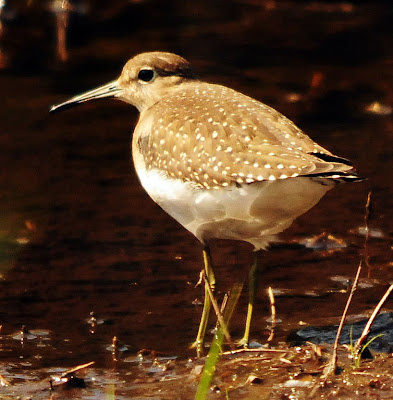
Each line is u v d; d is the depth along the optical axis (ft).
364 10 76.48
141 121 34.99
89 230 41.93
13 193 45.70
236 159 29.32
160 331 33.09
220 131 30.37
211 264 32.83
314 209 44.11
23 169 48.78
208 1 78.43
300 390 27.25
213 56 66.23
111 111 57.88
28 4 72.33
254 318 33.91
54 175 48.11
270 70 63.82
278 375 28.37
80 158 50.37
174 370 29.89
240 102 31.94
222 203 29.99
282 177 27.76
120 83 37.68
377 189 45.88
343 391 27.04
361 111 56.80
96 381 29.19
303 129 53.98
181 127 31.53
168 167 31.53
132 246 40.34
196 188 30.53
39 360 30.91
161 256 39.34
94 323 33.68
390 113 56.39
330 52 67.36
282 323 33.24
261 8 77.30
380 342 30.94
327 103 58.08
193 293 36.01
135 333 32.91
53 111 38.73
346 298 35.09
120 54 66.39
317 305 34.63
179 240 41.01
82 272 37.88
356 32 71.15
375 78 62.23
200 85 35.53
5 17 70.85
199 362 30.32
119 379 29.32
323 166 27.14
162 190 32.12
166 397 27.76
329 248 39.88
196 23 73.51
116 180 47.67
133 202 45.16
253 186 28.94
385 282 36.37
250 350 29.86
